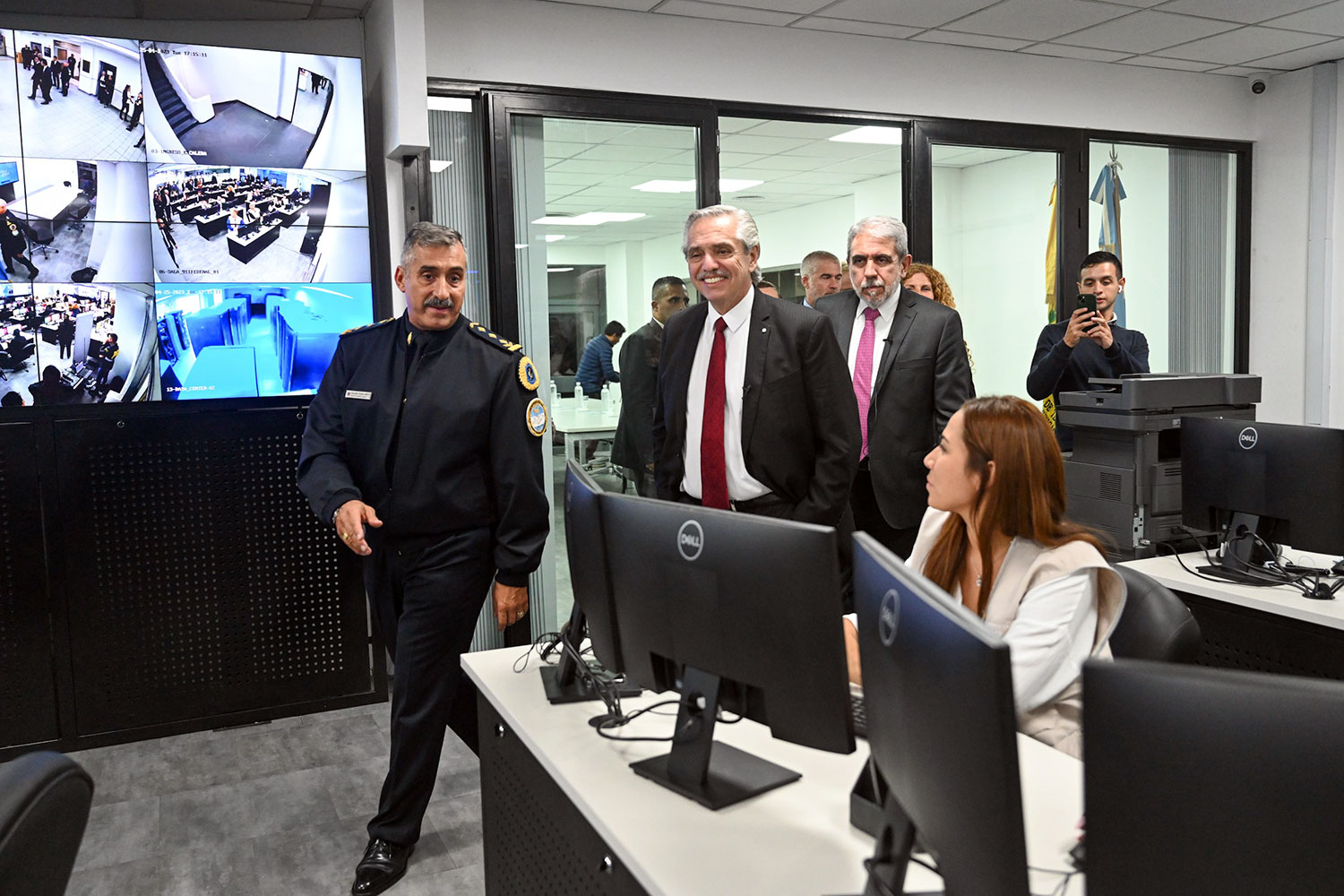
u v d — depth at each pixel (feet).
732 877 3.96
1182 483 9.39
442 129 12.90
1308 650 8.20
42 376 10.43
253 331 11.22
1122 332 14.08
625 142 13.89
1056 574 5.28
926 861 4.06
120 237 10.63
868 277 10.19
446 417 8.02
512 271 13.15
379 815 8.21
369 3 12.18
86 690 10.89
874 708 3.65
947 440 5.60
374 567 8.43
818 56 14.92
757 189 20.95
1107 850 2.56
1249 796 2.36
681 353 8.71
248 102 11.04
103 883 8.13
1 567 10.48
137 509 10.96
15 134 10.17
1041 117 16.80
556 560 13.73
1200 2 14.07
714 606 4.58
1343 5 14.43
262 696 11.64
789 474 8.32
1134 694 2.51
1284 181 18.67
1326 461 8.07
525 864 5.82
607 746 5.31
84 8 11.46
